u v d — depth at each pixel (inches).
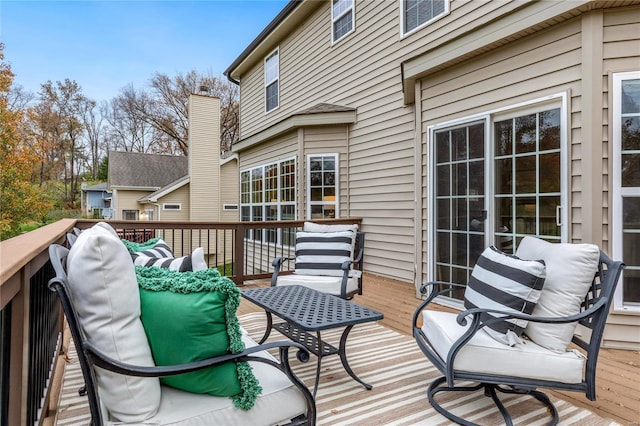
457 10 176.9
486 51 138.4
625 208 108.7
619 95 108.7
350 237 151.1
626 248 108.4
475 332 71.6
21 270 49.4
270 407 54.1
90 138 1023.0
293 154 271.4
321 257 147.6
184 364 48.1
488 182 138.1
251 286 195.2
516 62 130.0
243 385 52.1
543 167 122.6
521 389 83.4
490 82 138.2
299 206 259.9
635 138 108.7
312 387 89.0
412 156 205.6
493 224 137.4
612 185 109.1
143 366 47.5
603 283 73.7
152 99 992.2
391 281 210.8
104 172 1024.9
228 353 51.6
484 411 78.2
